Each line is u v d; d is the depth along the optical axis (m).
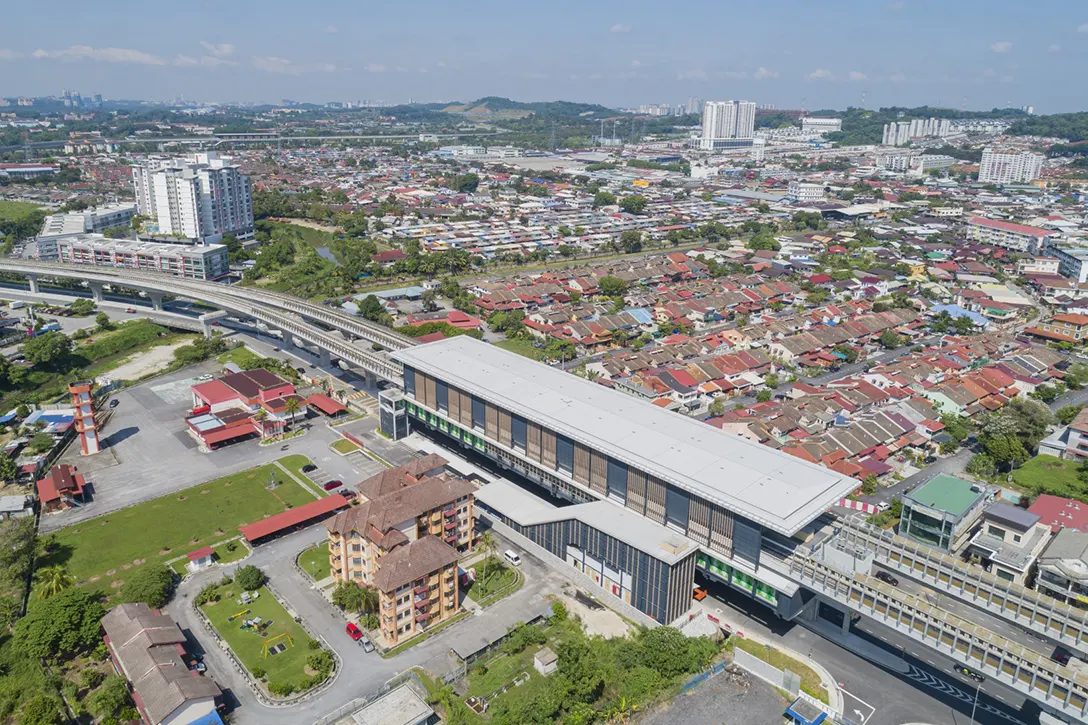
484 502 174.75
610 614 146.12
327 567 159.25
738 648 136.50
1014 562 153.62
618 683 126.75
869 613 129.88
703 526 145.38
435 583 140.00
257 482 194.75
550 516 162.88
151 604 144.25
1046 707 115.88
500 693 125.12
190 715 113.38
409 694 120.56
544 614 145.00
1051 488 190.12
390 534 143.62
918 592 140.88
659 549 142.38
